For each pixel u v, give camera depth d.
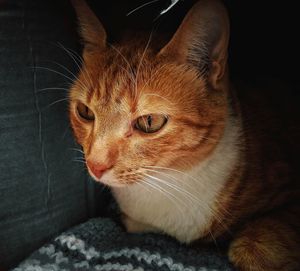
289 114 0.28
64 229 0.26
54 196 0.25
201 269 0.22
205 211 0.24
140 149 0.21
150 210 0.25
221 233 0.25
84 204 0.27
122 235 0.26
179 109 0.21
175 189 0.24
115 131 0.21
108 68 0.22
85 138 0.23
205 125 0.22
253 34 0.31
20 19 0.22
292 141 0.27
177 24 0.26
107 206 0.30
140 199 0.25
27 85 0.23
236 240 0.23
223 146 0.24
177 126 0.21
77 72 0.25
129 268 0.22
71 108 0.24
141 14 0.26
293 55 0.30
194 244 0.25
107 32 0.24
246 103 0.27
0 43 0.21
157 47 0.23
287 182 0.25
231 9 0.30
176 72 0.21
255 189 0.25
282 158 0.26
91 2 0.26
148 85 0.21
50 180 0.25
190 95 0.22
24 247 0.25
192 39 0.21
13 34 0.21
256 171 0.25
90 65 0.23
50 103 0.24
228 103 0.24
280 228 0.23
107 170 0.21
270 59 0.30
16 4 0.21
